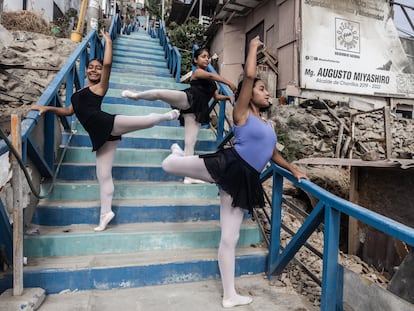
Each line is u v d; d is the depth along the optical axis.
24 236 2.63
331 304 2.08
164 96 3.31
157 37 12.69
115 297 2.40
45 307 2.21
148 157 4.07
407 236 1.51
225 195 2.33
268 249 3.03
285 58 8.30
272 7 9.02
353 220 4.68
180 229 3.05
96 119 2.65
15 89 6.27
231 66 10.78
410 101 9.09
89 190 3.33
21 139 2.14
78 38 7.59
